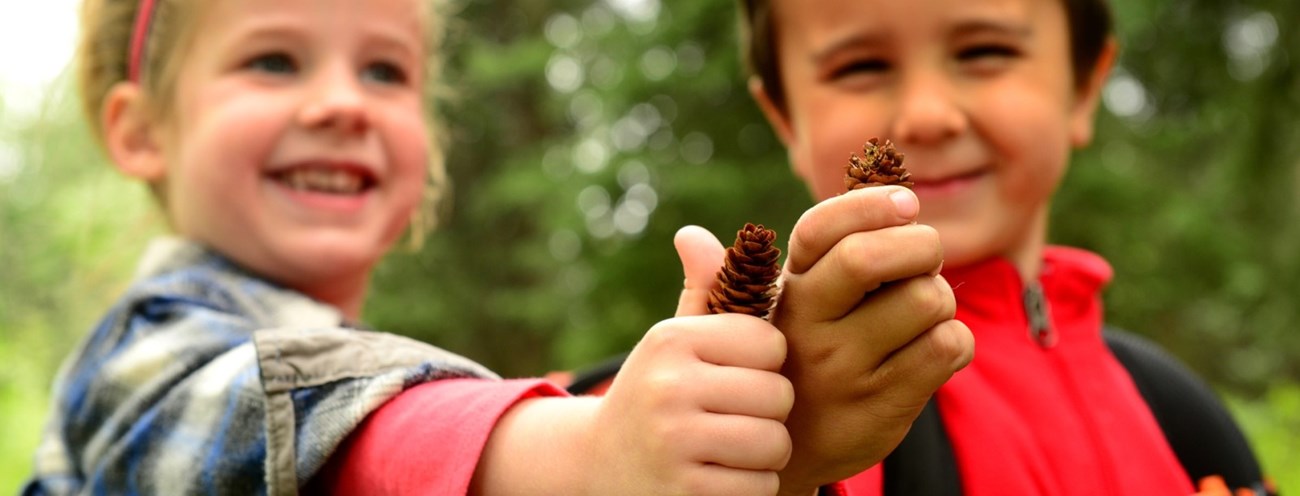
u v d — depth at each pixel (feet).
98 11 7.67
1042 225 6.51
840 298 3.13
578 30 34.35
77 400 5.60
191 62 6.93
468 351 44.65
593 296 30.50
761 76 7.16
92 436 5.43
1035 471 5.47
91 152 9.53
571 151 34.50
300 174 6.92
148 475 4.67
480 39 43.93
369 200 7.19
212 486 4.38
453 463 3.67
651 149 30.96
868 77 6.11
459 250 45.37
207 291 5.75
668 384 3.17
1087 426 5.82
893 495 5.29
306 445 4.08
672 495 3.15
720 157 30.60
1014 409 5.71
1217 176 23.57
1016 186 6.08
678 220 29.53
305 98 6.88
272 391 4.18
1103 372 6.15
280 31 6.86
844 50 6.12
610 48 31.91
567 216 31.68
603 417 3.37
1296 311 24.70
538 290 44.19
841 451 3.38
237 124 6.70
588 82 33.65
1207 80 22.63
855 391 3.27
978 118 5.98
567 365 30.96
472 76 35.70
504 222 46.39
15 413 19.90
